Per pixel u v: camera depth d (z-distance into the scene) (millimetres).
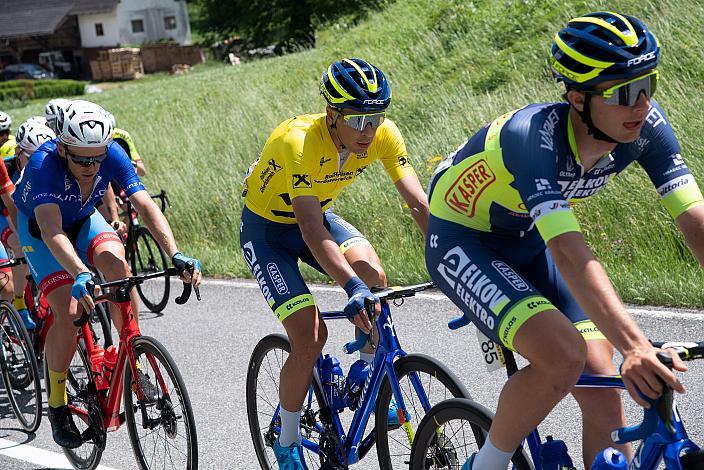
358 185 12289
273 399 5445
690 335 6777
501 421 3496
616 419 3475
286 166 4699
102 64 82500
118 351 5484
